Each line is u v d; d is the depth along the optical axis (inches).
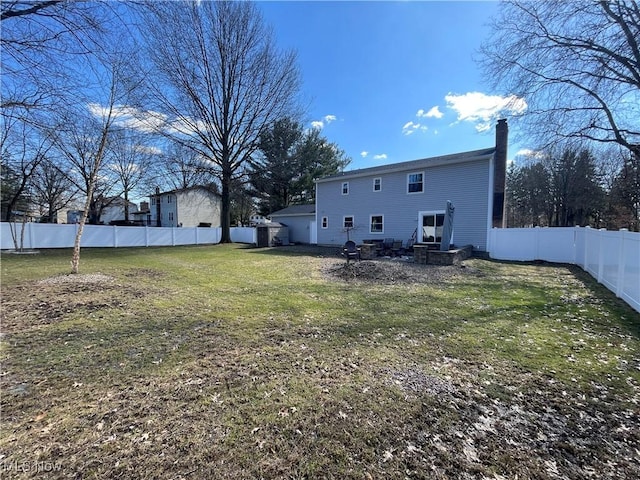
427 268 389.7
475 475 71.4
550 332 167.3
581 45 373.1
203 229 900.0
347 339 155.0
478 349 144.3
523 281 313.9
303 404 98.4
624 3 344.2
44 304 207.5
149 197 1363.2
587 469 74.2
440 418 92.6
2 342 144.8
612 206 922.7
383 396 104.0
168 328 168.2
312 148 1167.0
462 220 586.6
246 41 732.0
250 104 779.4
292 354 136.8
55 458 73.8
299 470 71.9
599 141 417.4
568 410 97.8
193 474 69.9
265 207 1284.4
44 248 656.4
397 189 678.5
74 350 137.3
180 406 96.3
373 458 76.1
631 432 87.7
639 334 164.4
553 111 416.8
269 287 279.4
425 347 146.2
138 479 68.1
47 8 178.7
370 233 733.3
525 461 76.1
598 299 238.5
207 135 784.9
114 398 100.3
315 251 656.4
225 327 171.3
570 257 453.1
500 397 104.6
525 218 1422.2
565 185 1131.3
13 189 845.8
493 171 550.6
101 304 212.1
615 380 116.3
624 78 366.3
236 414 92.7
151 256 544.1
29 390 103.9
